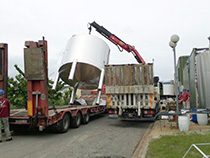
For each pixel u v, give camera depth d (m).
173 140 5.80
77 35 11.99
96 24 14.49
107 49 13.01
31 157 4.96
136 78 9.83
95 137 7.26
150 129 8.99
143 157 4.50
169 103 13.68
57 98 15.97
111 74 10.16
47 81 7.29
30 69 7.15
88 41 11.74
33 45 7.21
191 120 10.12
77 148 5.76
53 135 7.73
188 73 12.77
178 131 7.39
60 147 5.89
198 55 9.87
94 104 12.87
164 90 18.58
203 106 9.40
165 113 7.69
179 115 7.39
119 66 10.09
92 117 14.11
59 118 7.75
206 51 9.49
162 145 5.38
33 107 7.29
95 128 9.33
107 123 11.05
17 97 13.77
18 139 7.11
